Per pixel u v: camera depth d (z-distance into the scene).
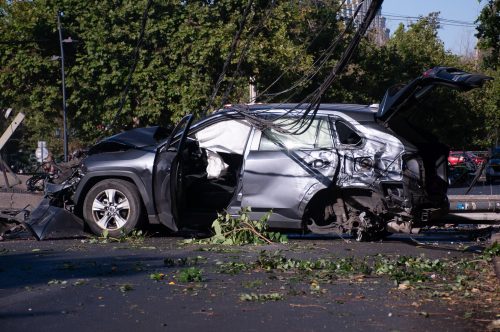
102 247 10.01
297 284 7.36
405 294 6.93
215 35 27.08
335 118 10.62
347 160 10.41
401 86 10.45
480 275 7.95
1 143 14.67
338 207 10.62
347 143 10.53
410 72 41.25
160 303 6.54
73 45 27.36
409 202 10.11
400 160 10.20
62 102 29.67
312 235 11.80
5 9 29.33
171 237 11.36
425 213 10.32
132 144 11.14
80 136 30.67
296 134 10.41
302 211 10.50
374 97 36.62
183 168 11.09
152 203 10.86
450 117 39.53
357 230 10.52
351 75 35.50
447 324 5.88
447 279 7.75
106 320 5.98
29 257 9.05
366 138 10.40
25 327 5.79
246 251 9.58
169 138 11.01
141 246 10.12
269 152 10.74
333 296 6.84
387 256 9.25
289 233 11.86
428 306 6.48
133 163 10.90
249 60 26.91
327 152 10.50
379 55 36.94
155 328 5.75
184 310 6.29
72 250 9.70
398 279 7.59
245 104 11.48
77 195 11.05
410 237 11.83
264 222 10.45
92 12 27.97
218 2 27.98
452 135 41.03
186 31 27.47
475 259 9.03
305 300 6.66
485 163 13.61
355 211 10.56
